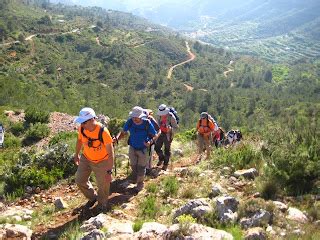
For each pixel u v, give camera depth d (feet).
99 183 21.77
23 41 504.84
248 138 39.73
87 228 18.07
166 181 25.29
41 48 508.94
